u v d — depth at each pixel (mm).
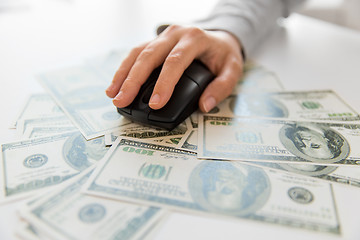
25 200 298
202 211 288
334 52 674
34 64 612
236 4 673
